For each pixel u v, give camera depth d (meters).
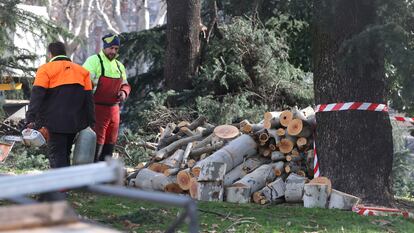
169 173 14.79
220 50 24.75
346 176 13.53
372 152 13.49
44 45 26.89
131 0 88.56
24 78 26.80
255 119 22.81
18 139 18.78
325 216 12.02
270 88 24.52
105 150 14.28
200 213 11.64
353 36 13.01
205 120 16.53
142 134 22.92
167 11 25.91
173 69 25.55
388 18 13.39
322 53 13.80
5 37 25.75
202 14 28.59
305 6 14.77
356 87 13.48
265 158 14.85
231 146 14.46
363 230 10.94
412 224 11.85
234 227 10.57
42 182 3.73
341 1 13.36
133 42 27.69
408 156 20.00
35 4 34.12
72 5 73.94
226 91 24.95
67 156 12.24
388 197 13.55
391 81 14.03
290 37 24.62
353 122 13.50
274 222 11.11
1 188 3.64
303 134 14.41
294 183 13.59
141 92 27.97
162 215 11.05
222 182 13.74
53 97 11.84
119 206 11.88
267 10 24.31
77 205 11.66
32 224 3.68
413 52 12.29
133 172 16.02
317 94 13.95
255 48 24.45
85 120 12.07
